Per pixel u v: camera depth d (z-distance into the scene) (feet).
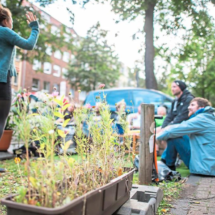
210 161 14.10
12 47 10.93
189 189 11.66
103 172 7.18
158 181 12.37
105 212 6.35
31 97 8.16
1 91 10.76
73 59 122.01
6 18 11.29
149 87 38.88
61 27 52.24
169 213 8.79
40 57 49.21
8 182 11.60
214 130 14.33
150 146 12.11
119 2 32.22
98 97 7.86
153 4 34.81
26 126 5.41
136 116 24.45
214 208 9.20
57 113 5.76
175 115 18.89
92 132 7.82
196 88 74.90
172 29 38.65
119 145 8.77
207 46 61.11
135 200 8.36
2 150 21.29
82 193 6.07
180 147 15.29
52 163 5.38
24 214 4.56
